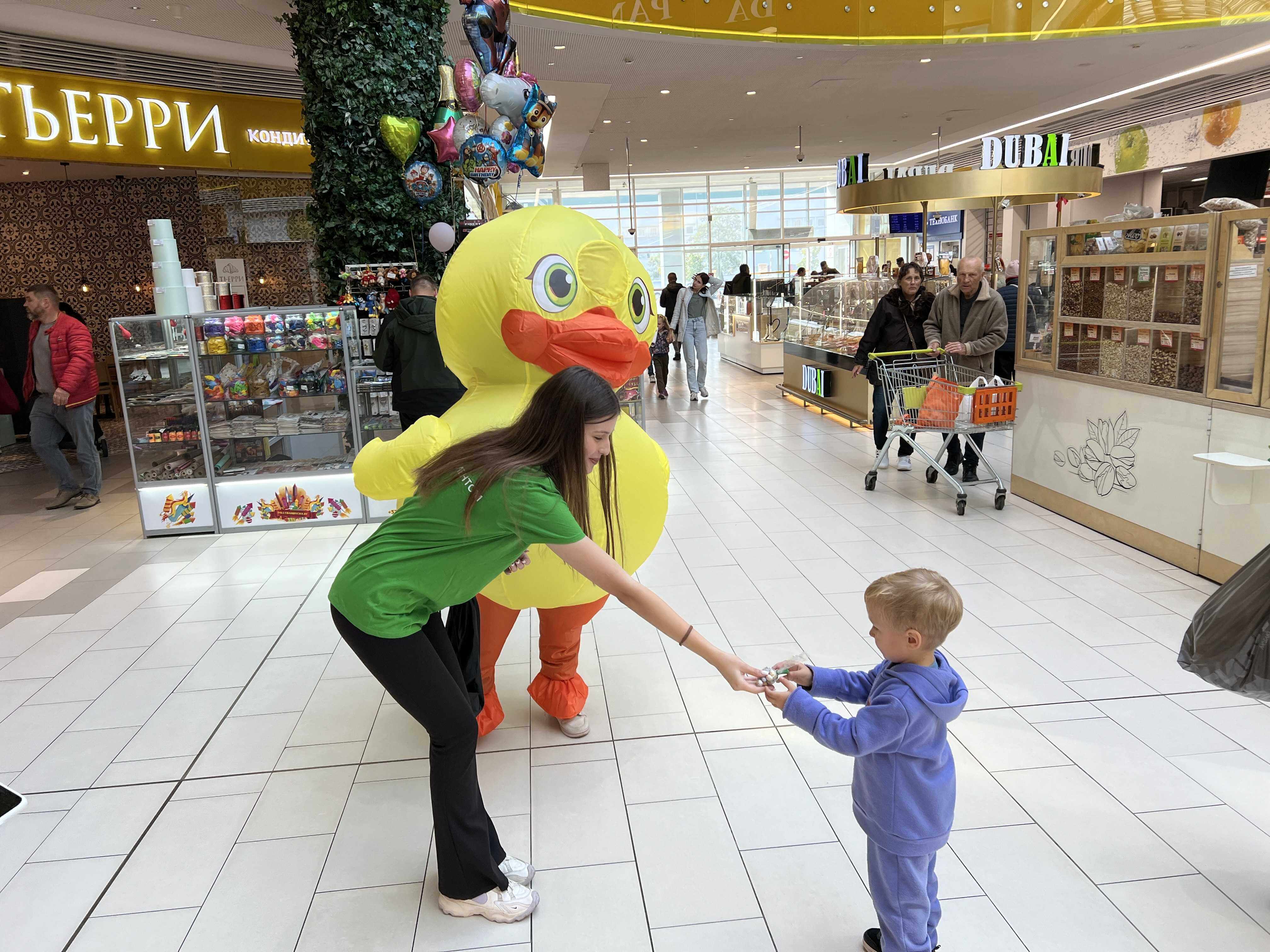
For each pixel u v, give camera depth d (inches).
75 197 470.0
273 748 114.0
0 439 354.9
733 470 264.1
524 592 98.8
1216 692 117.3
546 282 93.6
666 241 984.9
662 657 135.5
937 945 72.7
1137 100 505.4
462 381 105.4
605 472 75.3
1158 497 167.9
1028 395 212.5
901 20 343.9
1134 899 80.4
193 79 309.1
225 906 84.7
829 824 93.4
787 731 113.0
